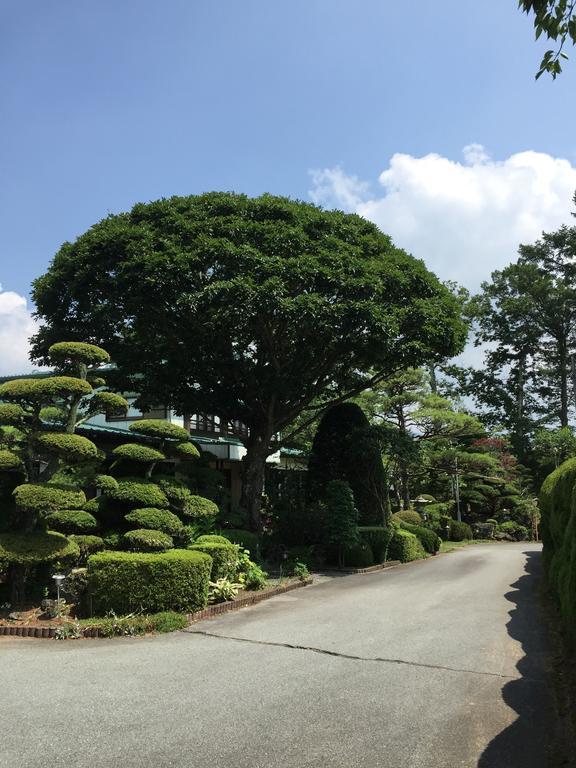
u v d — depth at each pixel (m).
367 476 19.12
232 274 13.20
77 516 9.48
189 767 3.70
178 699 4.96
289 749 3.98
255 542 13.62
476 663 6.13
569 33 3.95
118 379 16.61
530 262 42.84
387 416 26.47
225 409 17.41
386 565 17.22
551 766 3.80
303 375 16.50
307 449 24.25
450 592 11.37
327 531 16.03
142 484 9.98
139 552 9.20
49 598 8.62
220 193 15.37
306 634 7.48
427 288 15.80
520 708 4.83
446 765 3.79
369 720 4.52
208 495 14.41
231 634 7.52
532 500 35.34
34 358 15.97
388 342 14.08
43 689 5.23
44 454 9.27
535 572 15.03
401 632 7.59
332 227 15.22
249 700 4.94
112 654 6.50
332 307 13.10
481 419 43.25
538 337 42.66
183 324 15.12
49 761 3.79
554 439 32.16
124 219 15.15
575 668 5.90
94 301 14.88
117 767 3.70
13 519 8.84
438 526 30.72
